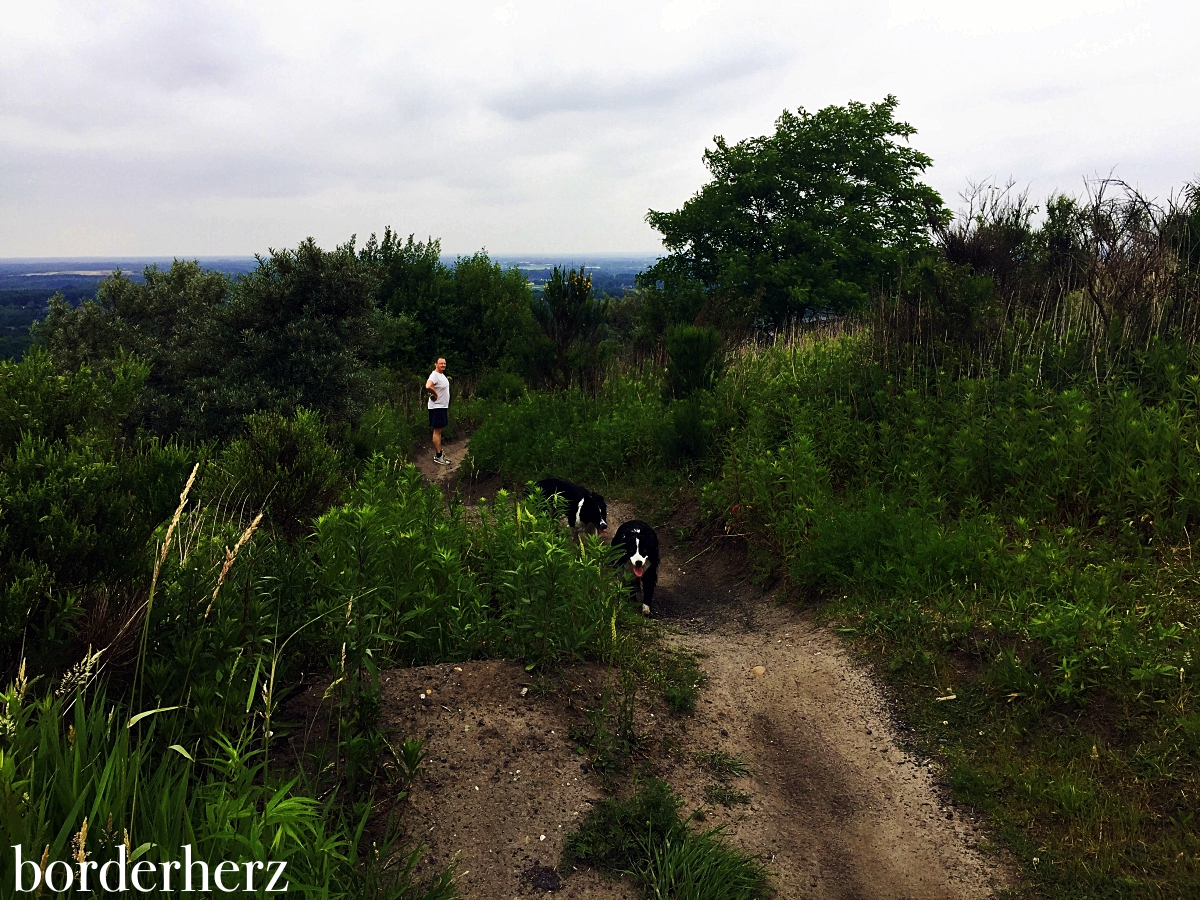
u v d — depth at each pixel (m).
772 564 6.94
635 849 3.26
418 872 2.94
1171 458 5.89
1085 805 3.48
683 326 12.05
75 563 3.21
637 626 5.77
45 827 2.12
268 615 3.81
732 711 4.62
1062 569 5.14
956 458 6.83
